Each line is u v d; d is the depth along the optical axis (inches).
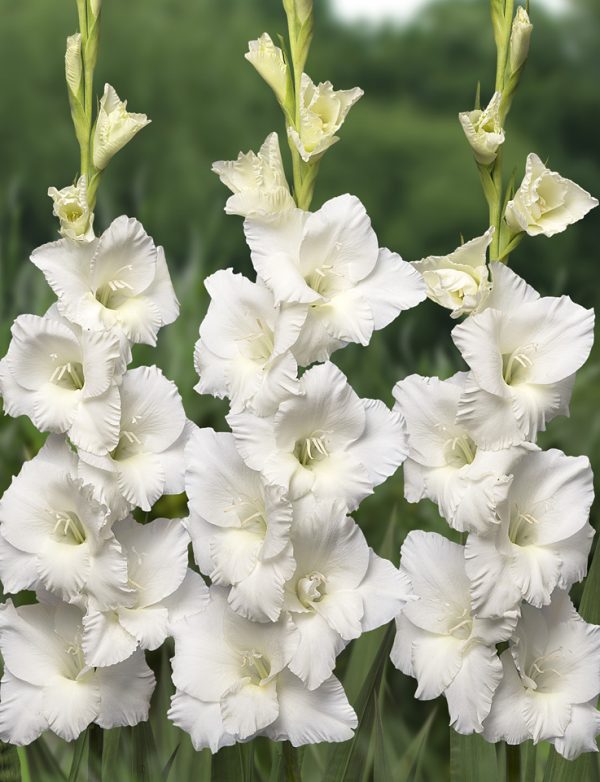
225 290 63.4
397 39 215.0
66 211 64.0
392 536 71.5
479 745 65.9
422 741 67.9
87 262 64.1
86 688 64.3
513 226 63.5
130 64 201.0
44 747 66.1
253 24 209.6
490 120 63.4
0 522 64.1
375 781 65.6
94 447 63.2
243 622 62.9
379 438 62.7
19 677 64.7
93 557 63.7
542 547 63.6
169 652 77.0
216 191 192.5
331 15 218.2
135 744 65.6
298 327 61.6
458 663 63.3
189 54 201.5
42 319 63.8
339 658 80.4
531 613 64.1
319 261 63.0
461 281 62.8
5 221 187.0
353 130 201.5
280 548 61.2
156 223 191.5
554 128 206.8
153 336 64.6
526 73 208.5
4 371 64.1
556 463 63.5
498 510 62.4
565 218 63.4
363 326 62.1
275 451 62.0
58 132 195.2
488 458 62.8
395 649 64.2
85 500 63.1
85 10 64.6
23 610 65.5
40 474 64.3
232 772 64.1
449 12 214.1
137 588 64.4
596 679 64.1
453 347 89.7
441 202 194.7
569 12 209.6
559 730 63.5
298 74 63.7
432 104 213.2
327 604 62.4
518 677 64.0
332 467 62.3
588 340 62.9
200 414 81.4
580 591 76.2
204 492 62.7
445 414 63.6
